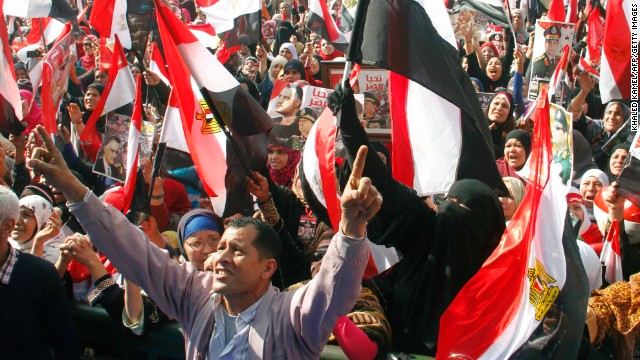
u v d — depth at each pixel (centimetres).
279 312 272
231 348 270
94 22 608
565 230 309
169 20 407
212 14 866
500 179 360
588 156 620
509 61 933
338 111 340
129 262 284
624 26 502
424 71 320
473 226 343
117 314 373
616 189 400
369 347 318
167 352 376
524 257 308
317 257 396
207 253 379
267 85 868
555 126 448
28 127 724
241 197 411
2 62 520
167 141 453
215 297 283
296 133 554
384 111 530
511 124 638
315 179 390
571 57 820
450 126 366
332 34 835
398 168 377
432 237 356
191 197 546
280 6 1383
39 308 331
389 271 402
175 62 423
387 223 358
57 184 277
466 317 312
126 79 556
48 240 407
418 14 321
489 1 768
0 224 320
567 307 298
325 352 345
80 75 1012
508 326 305
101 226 281
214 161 429
